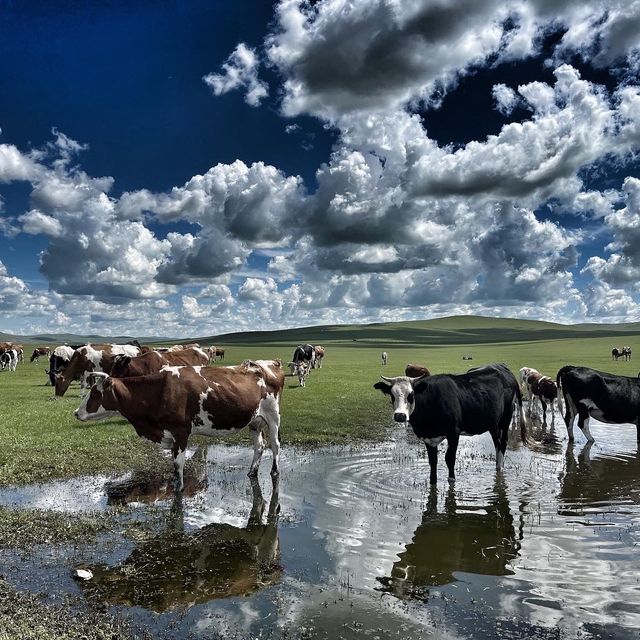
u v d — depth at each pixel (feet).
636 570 22.81
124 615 19.07
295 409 66.03
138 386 34.30
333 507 31.01
